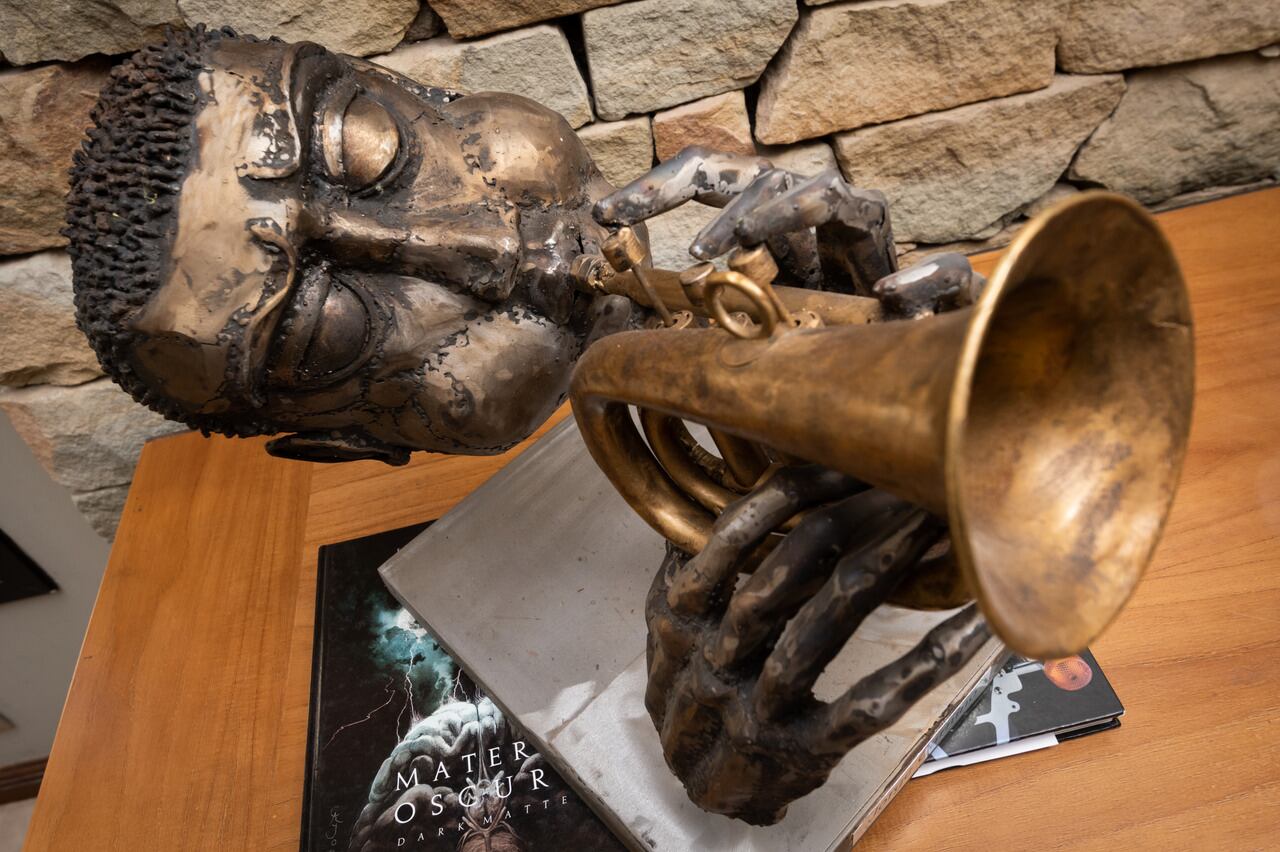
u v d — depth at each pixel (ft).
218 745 3.13
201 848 2.86
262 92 2.24
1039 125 4.43
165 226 2.19
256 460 4.15
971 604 1.67
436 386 2.56
